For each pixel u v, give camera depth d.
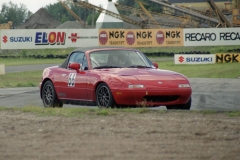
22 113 29.28
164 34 140.38
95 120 25.61
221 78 73.88
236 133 21.84
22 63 125.69
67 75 34.03
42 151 18.31
